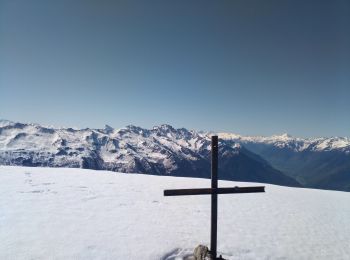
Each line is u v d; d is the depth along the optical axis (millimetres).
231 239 17125
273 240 17562
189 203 24969
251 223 20453
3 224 16594
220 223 19984
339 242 18281
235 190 14641
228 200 27391
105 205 22016
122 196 25328
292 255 15828
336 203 29703
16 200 21469
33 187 26234
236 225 19766
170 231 17531
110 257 13734
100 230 16734
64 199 22750
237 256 15125
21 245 14164
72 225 17172
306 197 31891
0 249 13641
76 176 35375
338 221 22688
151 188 30172
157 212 21312
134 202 23656
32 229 16141
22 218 17734
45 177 32719
